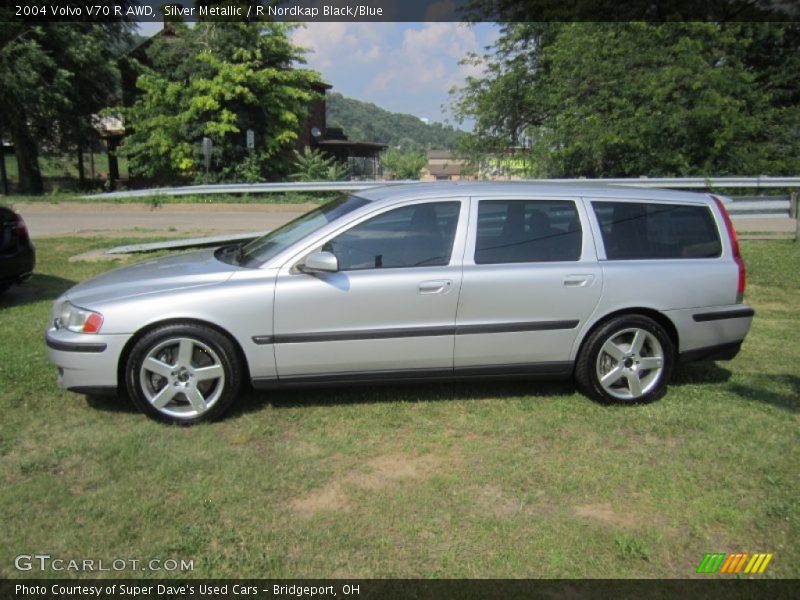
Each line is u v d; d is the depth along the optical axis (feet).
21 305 23.82
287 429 13.80
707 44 66.18
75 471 11.82
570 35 69.87
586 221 15.24
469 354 14.65
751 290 27.84
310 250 14.11
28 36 79.00
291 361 14.03
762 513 10.81
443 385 16.46
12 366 16.78
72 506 10.66
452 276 14.28
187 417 13.80
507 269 14.57
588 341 15.06
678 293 15.30
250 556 9.52
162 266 15.46
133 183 101.91
